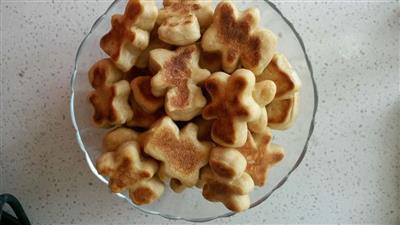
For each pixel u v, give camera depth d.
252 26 0.31
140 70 0.33
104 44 0.32
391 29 0.38
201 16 0.32
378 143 0.38
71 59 0.39
